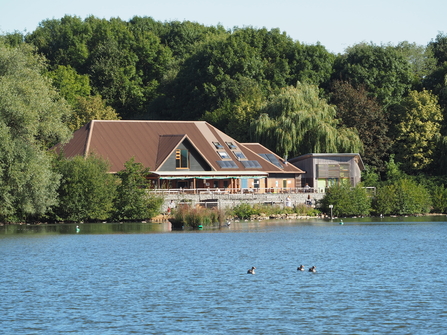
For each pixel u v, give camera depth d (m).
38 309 70.19
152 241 141.00
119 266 100.69
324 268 98.31
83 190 193.50
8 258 110.94
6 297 76.25
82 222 197.12
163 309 70.06
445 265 100.88
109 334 60.47
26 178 157.50
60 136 170.75
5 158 156.12
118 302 73.44
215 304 72.31
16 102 154.00
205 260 107.75
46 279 88.50
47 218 194.75
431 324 63.09
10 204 163.00
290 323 64.00
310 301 73.56
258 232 166.12
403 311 68.38
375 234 159.62
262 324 63.75
